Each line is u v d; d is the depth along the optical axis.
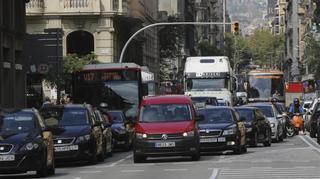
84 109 48.78
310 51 143.50
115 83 68.44
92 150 46.28
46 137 38.09
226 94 87.81
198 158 47.78
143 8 142.00
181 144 46.34
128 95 68.25
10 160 35.44
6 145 35.72
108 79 68.50
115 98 68.19
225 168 40.91
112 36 114.38
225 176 36.03
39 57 73.19
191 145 46.66
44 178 37.22
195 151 47.00
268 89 123.25
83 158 45.50
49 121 47.28
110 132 56.28
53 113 48.22
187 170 40.12
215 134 51.62
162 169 41.38
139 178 36.06
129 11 121.75
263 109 74.12
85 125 47.28
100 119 54.22
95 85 68.56
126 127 63.69
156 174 38.12
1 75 78.62
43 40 72.75
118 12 114.81
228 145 51.72
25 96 88.94
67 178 37.06
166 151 46.34
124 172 40.16
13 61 84.12
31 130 37.72
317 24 194.62
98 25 113.94
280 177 35.12
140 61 144.12
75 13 113.12
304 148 60.03
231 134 51.88
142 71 71.69
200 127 51.88
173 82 173.75
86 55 106.38
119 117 64.88
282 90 123.25
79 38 115.19
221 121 53.38
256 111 64.25
